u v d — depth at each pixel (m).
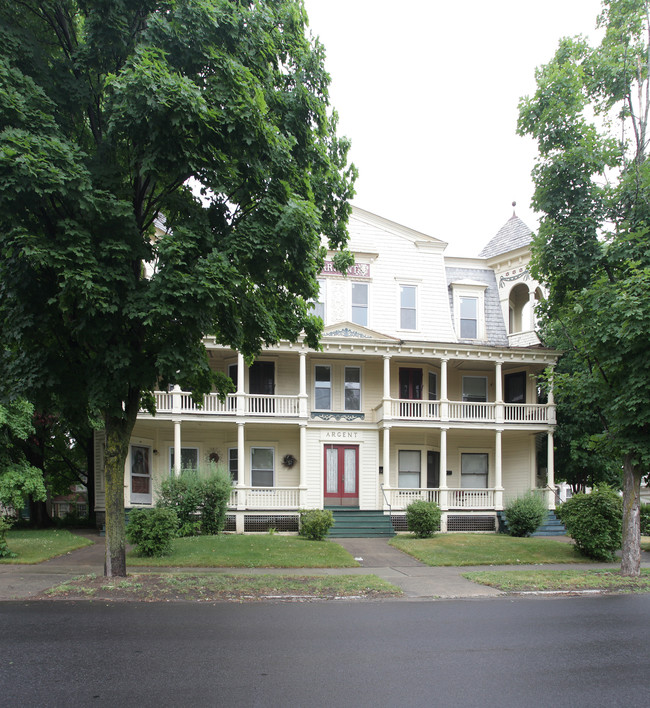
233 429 23.11
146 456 22.03
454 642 6.91
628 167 14.15
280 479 22.95
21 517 25.39
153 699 4.89
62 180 8.28
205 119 8.87
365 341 22.27
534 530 20.45
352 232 24.55
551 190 14.55
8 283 9.12
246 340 12.08
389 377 22.59
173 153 9.10
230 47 10.14
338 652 6.39
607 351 12.67
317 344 13.09
